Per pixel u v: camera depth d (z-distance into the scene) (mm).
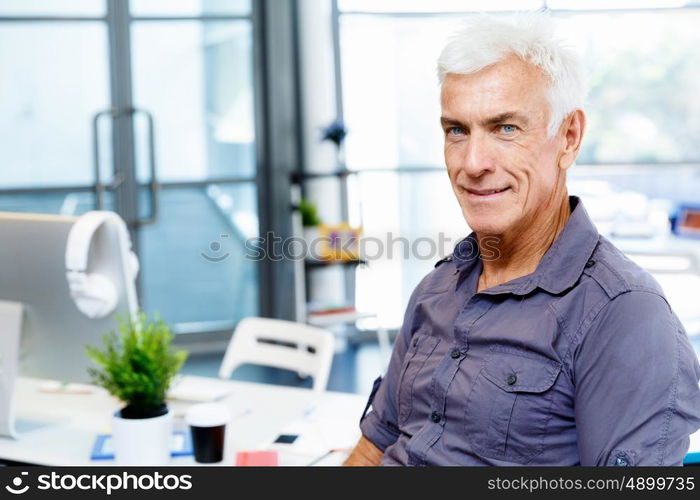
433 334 1540
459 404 1396
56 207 5504
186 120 5617
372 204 5828
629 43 5988
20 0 5352
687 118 6098
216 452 1861
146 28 5516
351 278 5812
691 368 1255
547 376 1325
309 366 2625
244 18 5621
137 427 1828
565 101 1349
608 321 1287
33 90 5422
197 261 5723
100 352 1910
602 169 6188
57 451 1980
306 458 1889
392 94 5816
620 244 5855
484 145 1345
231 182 5711
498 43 1326
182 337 5711
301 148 5746
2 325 2016
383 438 1667
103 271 1959
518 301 1388
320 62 5672
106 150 5516
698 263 3045
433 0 5738
